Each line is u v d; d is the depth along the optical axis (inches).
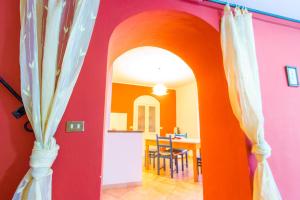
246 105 63.2
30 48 46.0
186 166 184.2
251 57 68.1
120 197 104.2
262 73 76.9
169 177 147.1
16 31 52.7
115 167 123.6
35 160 40.9
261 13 82.5
